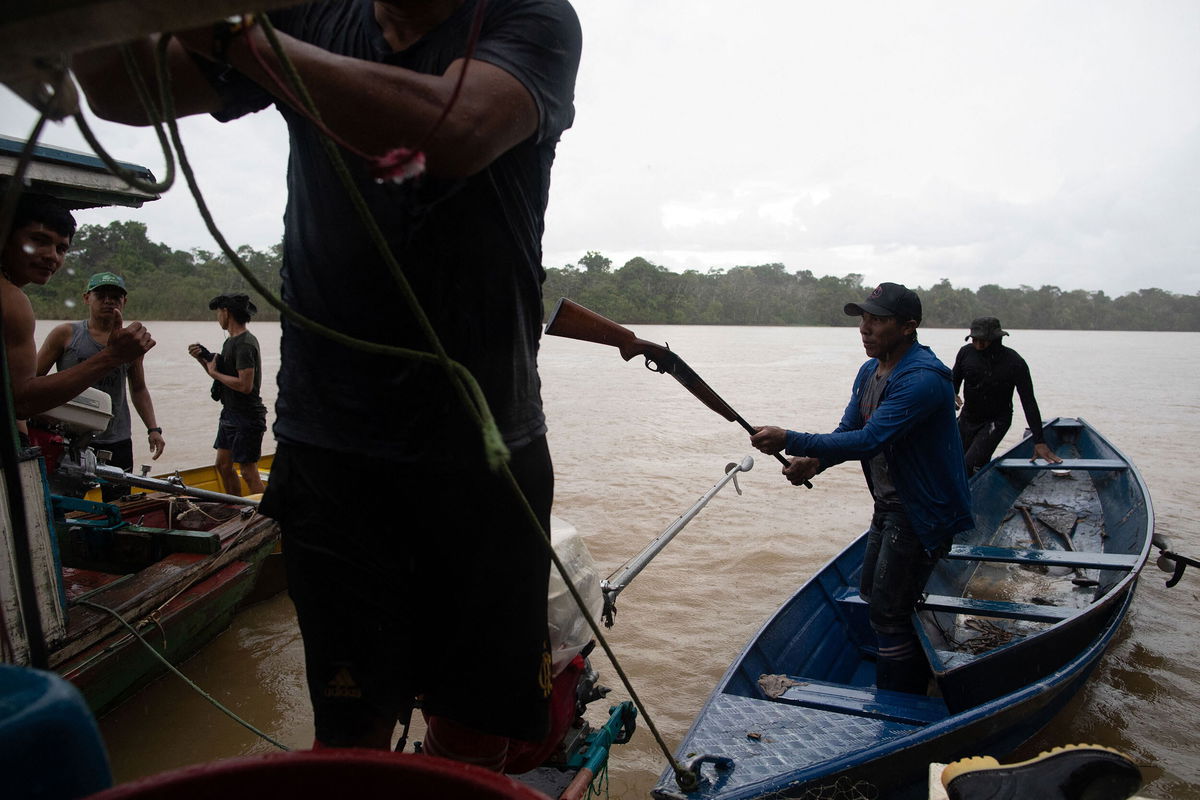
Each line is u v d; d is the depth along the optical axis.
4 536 2.88
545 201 1.52
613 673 4.65
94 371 3.25
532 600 1.59
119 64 1.31
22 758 0.78
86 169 3.38
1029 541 6.30
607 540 7.12
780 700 3.55
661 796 2.77
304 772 0.89
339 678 1.50
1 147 3.01
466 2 1.32
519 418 1.53
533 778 2.37
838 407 17.78
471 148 1.17
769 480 9.56
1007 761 3.45
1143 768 3.82
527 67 1.24
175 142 0.94
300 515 1.50
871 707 3.46
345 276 1.40
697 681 4.59
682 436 12.93
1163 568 5.18
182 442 11.37
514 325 1.48
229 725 4.03
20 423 3.16
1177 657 4.95
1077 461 6.85
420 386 1.43
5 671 0.87
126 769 3.66
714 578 6.17
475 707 1.58
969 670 3.37
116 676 3.58
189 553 4.30
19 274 3.19
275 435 1.54
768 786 2.76
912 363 3.78
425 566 1.54
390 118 1.11
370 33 1.38
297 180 1.46
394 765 0.88
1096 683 4.62
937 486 3.76
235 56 1.06
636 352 3.43
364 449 1.45
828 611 4.69
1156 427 15.08
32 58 0.76
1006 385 7.05
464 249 1.38
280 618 5.24
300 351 1.48
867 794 2.86
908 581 3.89
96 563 4.40
